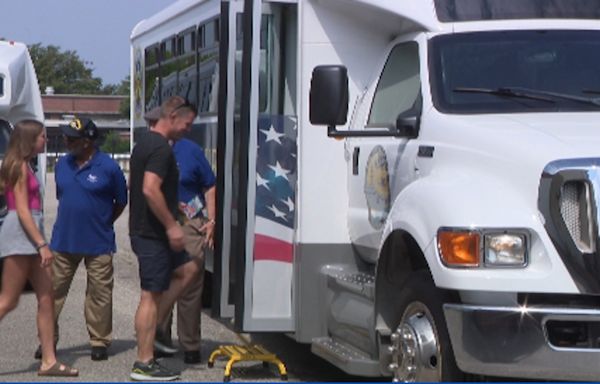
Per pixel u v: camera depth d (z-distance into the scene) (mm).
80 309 14617
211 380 10305
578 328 7410
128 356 11523
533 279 7395
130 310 14672
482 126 8266
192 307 10977
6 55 15836
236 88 10359
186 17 14141
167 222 9734
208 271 12789
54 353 10719
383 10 9672
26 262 10156
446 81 8891
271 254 10227
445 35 9180
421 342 8141
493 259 7523
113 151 74875
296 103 10281
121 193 11141
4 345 12102
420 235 8023
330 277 9945
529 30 9211
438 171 8430
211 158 12617
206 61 12961
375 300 8922
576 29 9250
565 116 8461
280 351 11883
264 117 10273
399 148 9062
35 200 10227
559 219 7422
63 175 11016
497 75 8922
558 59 9016
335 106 8828
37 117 16344
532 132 8008
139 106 17672
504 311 7414
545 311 7355
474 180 7977
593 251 7312
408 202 8383
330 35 10195
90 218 10992
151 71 16625
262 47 10383
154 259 9883
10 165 9984
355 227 9953
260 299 10219
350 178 10102
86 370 10820
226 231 10422
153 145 9695
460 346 7609
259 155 10234
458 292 7723
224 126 10344
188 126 10258
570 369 7367
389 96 9656
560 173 7430
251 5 10000
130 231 10031
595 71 8969
